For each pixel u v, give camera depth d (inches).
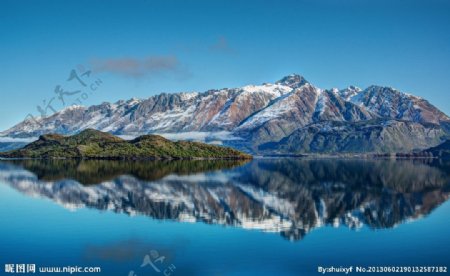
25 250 4136.3
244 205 6412.4
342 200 6978.4
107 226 5007.4
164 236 4584.2
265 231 4810.5
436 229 4945.9
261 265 3759.8
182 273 3587.6
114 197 7111.2
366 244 4343.0
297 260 3880.4
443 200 7032.5
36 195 7322.8
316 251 4128.9
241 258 3927.2
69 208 6102.4
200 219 5388.8
